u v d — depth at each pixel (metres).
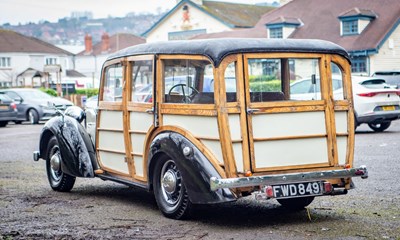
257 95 7.12
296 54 7.25
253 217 7.69
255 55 7.07
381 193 9.01
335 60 7.45
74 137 9.22
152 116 7.74
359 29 40.06
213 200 6.85
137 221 7.54
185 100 7.40
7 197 9.34
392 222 7.19
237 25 59.47
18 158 14.61
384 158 12.71
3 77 85.56
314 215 7.71
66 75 94.19
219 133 6.91
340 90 7.53
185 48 7.36
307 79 7.52
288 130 7.16
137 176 8.20
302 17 45.34
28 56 88.19
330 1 45.03
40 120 28.86
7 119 26.81
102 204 8.71
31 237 6.86
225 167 6.89
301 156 7.23
